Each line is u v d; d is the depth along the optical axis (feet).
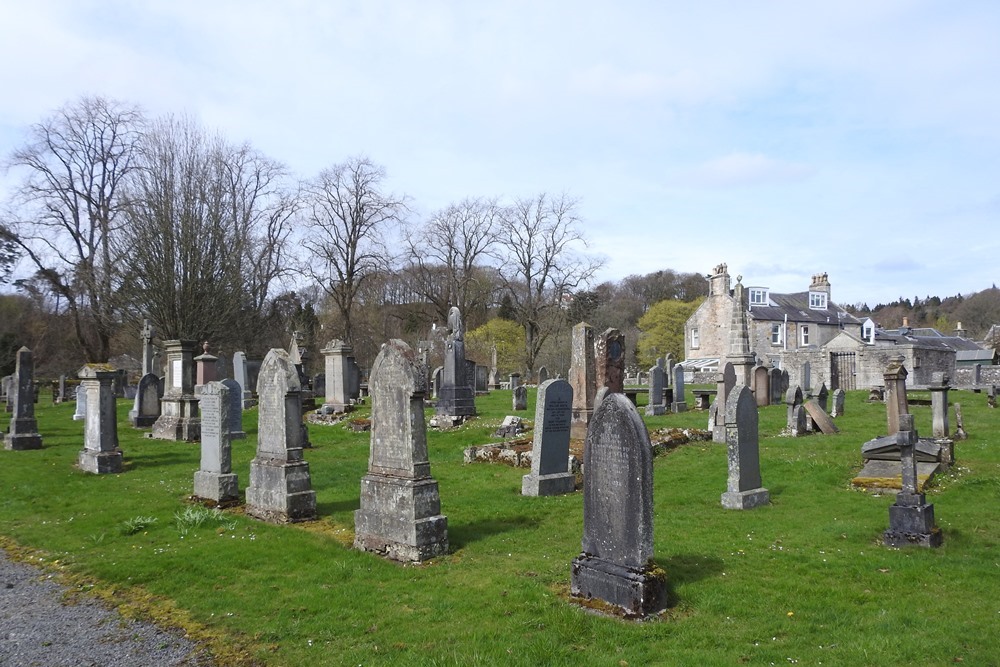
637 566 20.97
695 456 51.67
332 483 45.42
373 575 25.84
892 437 41.45
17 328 180.45
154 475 49.70
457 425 71.05
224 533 32.73
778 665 17.47
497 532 32.09
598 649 18.56
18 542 32.73
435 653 18.63
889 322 357.41
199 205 120.57
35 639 21.15
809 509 35.78
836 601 22.12
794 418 60.39
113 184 139.23
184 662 19.26
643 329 238.07
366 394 113.91
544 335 189.57
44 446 66.49
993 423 64.13
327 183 165.78
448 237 187.52
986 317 293.02
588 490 22.65
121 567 27.50
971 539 29.63
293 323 183.52
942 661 17.66
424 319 200.95
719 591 22.97
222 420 39.50
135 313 121.19
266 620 21.84
